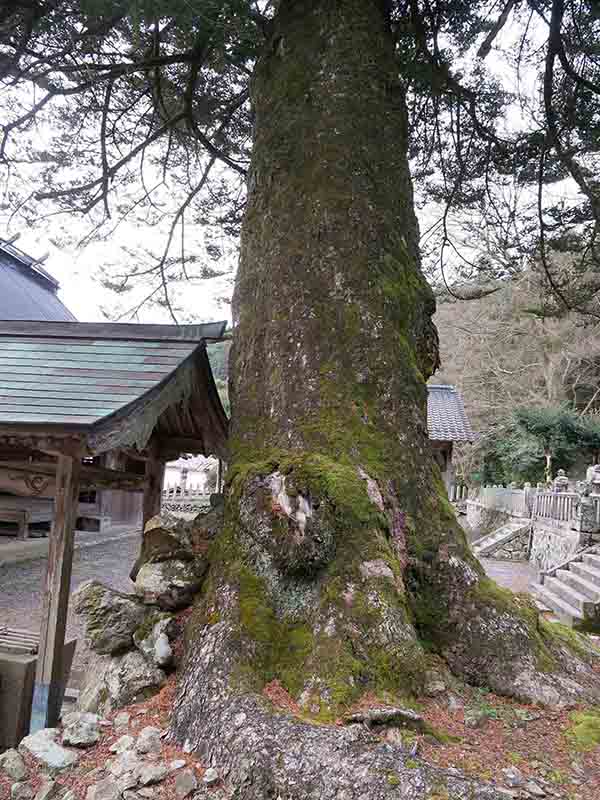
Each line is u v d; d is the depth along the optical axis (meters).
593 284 7.84
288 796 2.23
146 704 3.13
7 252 13.73
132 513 18.22
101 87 7.07
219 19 4.77
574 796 2.29
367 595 2.93
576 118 6.76
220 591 3.22
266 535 3.16
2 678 3.80
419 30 6.00
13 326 4.98
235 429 3.99
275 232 4.17
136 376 4.04
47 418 3.34
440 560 3.44
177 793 2.41
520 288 20.89
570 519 12.57
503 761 2.49
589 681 3.29
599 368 22.55
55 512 3.77
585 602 8.02
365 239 4.02
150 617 3.50
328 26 4.50
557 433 19.97
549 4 6.02
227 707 2.67
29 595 8.92
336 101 4.29
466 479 24.56
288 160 4.29
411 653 2.86
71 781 2.61
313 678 2.73
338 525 3.08
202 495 22.92
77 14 5.25
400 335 3.92
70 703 4.84
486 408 23.55
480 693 3.10
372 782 2.18
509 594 3.60
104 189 7.54
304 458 3.25
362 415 3.61
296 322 3.88
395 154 4.40
